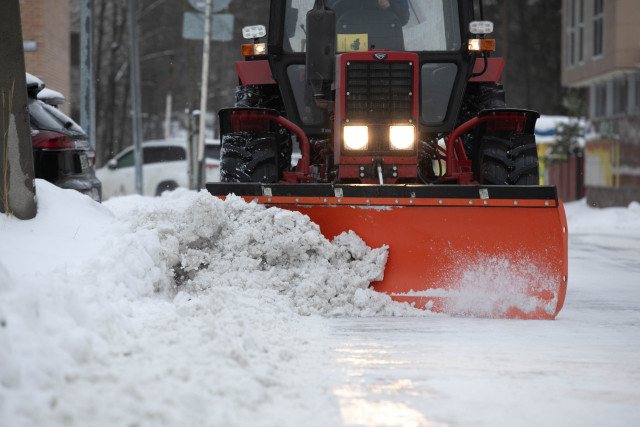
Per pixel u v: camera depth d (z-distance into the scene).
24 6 38.16
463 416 5.72
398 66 10.10
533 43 86.00
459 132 10.72
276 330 8.04
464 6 11.57
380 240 9.49
